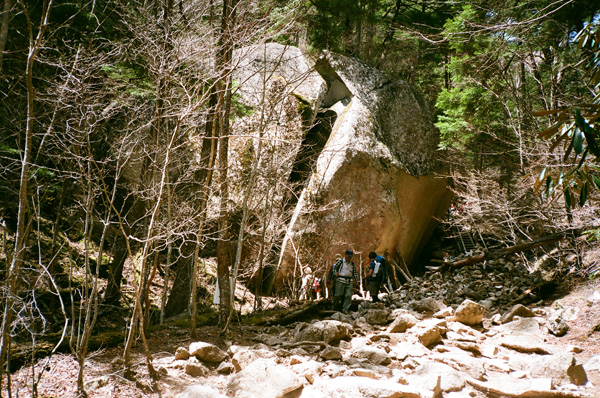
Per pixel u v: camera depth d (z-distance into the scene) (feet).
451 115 44.45
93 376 14.67
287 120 42.93
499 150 43.32
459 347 18.76
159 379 14.79
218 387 14.82
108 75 21.71
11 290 11.30
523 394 14.06
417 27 61.62
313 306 28.22
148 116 23.06
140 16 22.35
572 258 28.22
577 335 19.48
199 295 39.96
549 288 26.66
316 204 50.55
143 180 21.36
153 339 20.16
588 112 10.79
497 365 16.62
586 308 21.59
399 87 62.08
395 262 55.26
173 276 39.91
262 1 21.88
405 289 36.60
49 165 22.02
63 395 13.17
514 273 32.12
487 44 28.86
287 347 18.89
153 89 22.22
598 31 12.58
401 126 59.93
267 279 49.26
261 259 30.12
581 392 14.08
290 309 27.71
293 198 54.13
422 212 59.88
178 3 21.79
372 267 32.40
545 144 27.17
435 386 13.92
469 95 39.34
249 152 48.34
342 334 20.12
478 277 33.35
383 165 54.60
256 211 36.32
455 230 67.97
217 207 24.68
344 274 29.07
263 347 18.49
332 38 44.52
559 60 27.73
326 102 60.54
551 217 29.04
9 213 28.07
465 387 14.73
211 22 21.79
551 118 27.27
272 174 34.17
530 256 41.47
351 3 40.65
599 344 18.29
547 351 17.92
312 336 19.66
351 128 54.70
